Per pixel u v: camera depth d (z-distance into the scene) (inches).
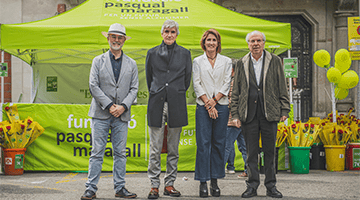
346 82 284.5
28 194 174.4
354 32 292.7
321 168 277.7
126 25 251.6
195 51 333.7
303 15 437.1
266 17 441.4
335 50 434.9
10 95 427.5
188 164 257.1
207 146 169.8
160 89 169.8
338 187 193.6
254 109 166.6
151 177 168.2
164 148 174.7
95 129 165.0
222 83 172.6
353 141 275.9
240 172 259.1
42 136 253.3
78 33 249.1
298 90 434.9
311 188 190.5
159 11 274.7
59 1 431.5
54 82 358.3
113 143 169.8
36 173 251.1
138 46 251.6
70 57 355.6
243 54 341.4
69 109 254.7
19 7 431.5
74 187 195.8
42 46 249.4
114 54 170.1
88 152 254.7
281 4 434.9
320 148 277.9
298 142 253.4
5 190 185.5
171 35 170.7
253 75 168.6
